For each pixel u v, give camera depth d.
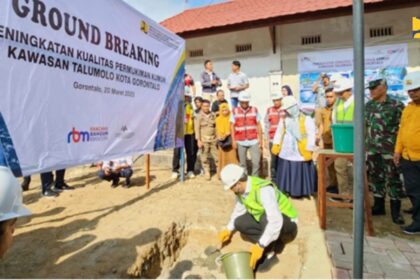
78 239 3.29
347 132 3.38
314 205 4.51
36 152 2.60
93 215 4.07
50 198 4.89
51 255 2.93
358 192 1.37
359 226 1.37
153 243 3.24
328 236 3.32
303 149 4.69
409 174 3.41
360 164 1.36
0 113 2.30
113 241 3.25
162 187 5.62
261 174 5.96
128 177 5.59
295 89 8.61
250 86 9.12
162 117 4.72
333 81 4.76
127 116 3.85
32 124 2.56
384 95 3.89
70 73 2.92
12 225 1.13
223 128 5.90
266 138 6.29
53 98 2.75
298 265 2.92
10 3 2.33
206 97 7.91
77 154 3.05
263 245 2.81
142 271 2.93
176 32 9.12
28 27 2.48
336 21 8.16
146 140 4.31
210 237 3.80
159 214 4.12
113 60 3.52
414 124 3.32
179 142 5.38
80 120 3.07
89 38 3.15
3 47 2.29
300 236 3.43
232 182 3.02
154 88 4.45
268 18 7.87
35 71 2.56
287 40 8.68
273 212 2.87
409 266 2.63
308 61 8.45
